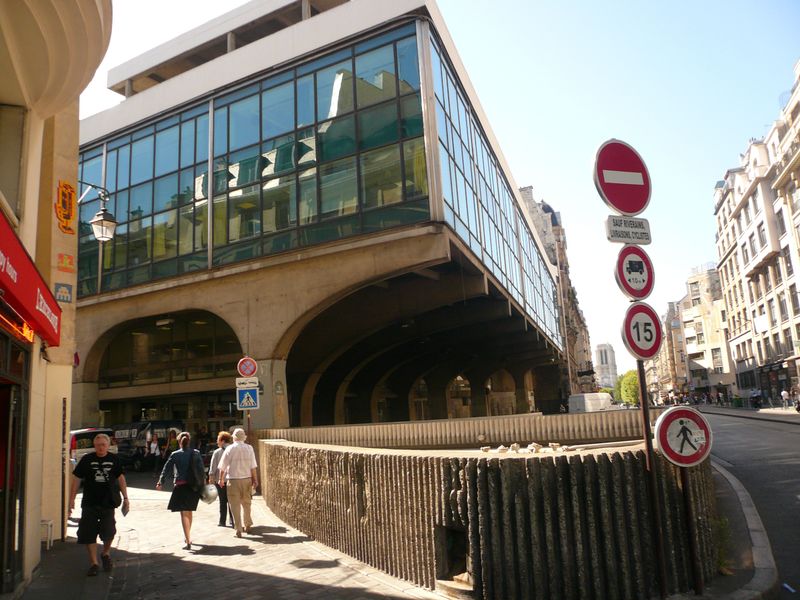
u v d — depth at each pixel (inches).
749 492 384.2
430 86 720.3
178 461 342.6
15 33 256.5
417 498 222.1
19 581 244.8
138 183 952.3
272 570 265.7
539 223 3009.4
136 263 925.2
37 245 379.6
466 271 887.7
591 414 524.4
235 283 805.9
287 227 783.7
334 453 301.7
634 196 218.4
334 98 784.9
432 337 1267.2
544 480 188.2
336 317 938.7
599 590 182.1
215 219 849.5
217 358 959.6
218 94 885.8
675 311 4918.8
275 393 746.8
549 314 2122.3
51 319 288.0
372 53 767.1
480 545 190.9
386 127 738.8
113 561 305.7
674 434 193.3
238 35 1087.0
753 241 2203.5
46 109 308.7
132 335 1063.6
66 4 252.8
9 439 237.8
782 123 1879.9
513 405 2198.6
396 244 706.2
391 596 212.2
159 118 946.7
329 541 305.6
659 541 187.5
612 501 188.4
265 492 488.4
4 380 228.4
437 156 703.7
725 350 3253.0
